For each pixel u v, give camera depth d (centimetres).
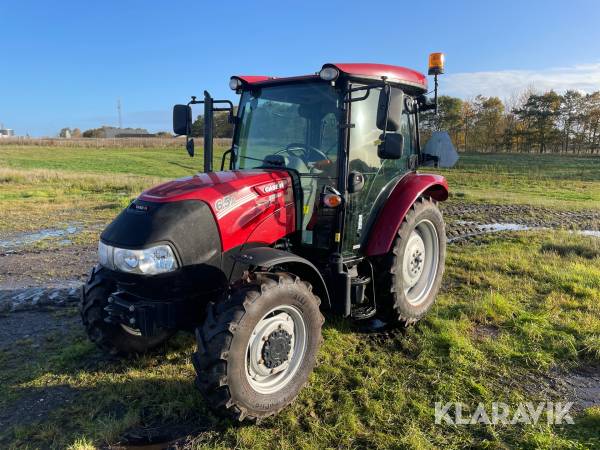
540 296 518
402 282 418
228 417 292
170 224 297
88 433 285
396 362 375
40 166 2920
